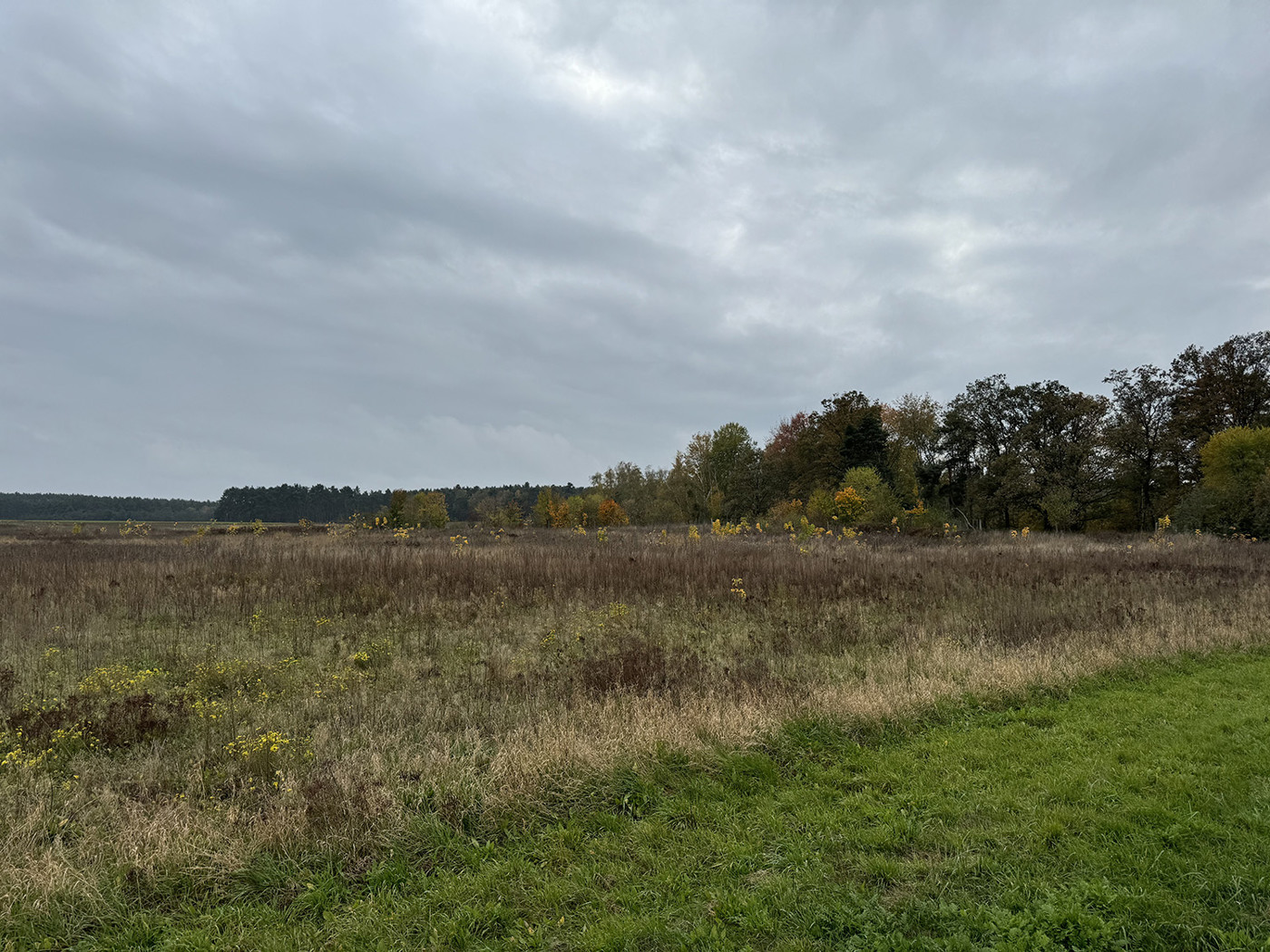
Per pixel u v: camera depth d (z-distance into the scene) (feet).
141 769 18.99
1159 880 12.98
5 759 18.45
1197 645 31.35
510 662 30.01
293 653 31.78
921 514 125.80
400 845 14.80
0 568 54.49
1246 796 16.34
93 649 31.60
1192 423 143.23
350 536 104.73
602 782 17.57
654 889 13.43
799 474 202.90
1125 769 18.20
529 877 13.88
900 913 12.32
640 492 253.85
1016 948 10.96
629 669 26.76
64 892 12.71
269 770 18.54
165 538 112.88
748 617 40.11
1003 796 16.88
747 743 19.94
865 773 18.70
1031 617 37.27
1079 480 137.08
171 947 11.74
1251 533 98.68
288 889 13.53
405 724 22.11
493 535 121.70
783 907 12.62
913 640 32.24
